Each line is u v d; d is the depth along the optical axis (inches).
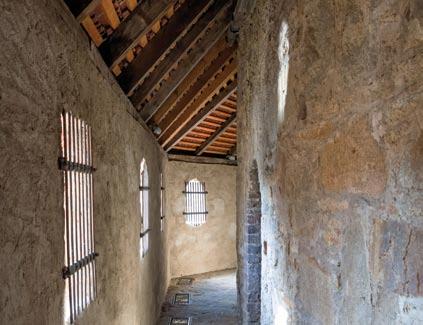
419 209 30.9
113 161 109.3
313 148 56.7
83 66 80.9
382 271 36.8
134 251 142.0
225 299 240.1
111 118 107.3
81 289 76.3
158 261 217.9
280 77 78.4
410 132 32.1
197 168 307.0
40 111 57.4
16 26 49.8
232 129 289.3
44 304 57.5
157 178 221.0
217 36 159.2
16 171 48.9
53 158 62.8
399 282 33.9
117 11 99.4
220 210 324.8
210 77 196.2
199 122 242.1
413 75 31.5
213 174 319.9
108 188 102.5
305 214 60.6
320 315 53.4
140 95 144.6
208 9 140.9
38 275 55.4
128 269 129.7
